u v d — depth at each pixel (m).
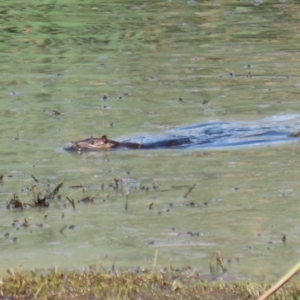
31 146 48.41
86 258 32.53
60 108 56.91
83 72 68.00
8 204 38.53
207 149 47.84
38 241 34.44
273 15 93.31
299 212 37.22
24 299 28.25
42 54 75.31
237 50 76.38
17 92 61.41
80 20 90.88
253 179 41.91
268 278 30.17
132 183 41.62
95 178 42.53
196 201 38.84
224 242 33.94
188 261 32.03
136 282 29.31
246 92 61.25
